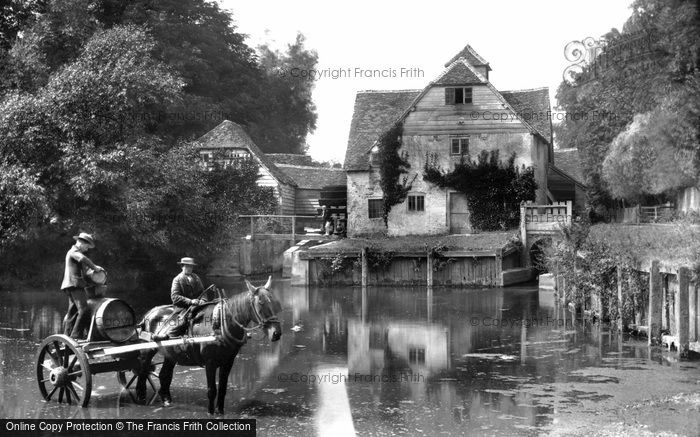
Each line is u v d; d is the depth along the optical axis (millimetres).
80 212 32188
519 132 44344
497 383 15016
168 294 33719
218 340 12188
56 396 13898
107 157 29828
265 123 78188
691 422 11688
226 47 72375
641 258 19969
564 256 27906
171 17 64688
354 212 47031
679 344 17016
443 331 22734
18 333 21938
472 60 50438
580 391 14125
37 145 30312
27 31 36875
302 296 33844
